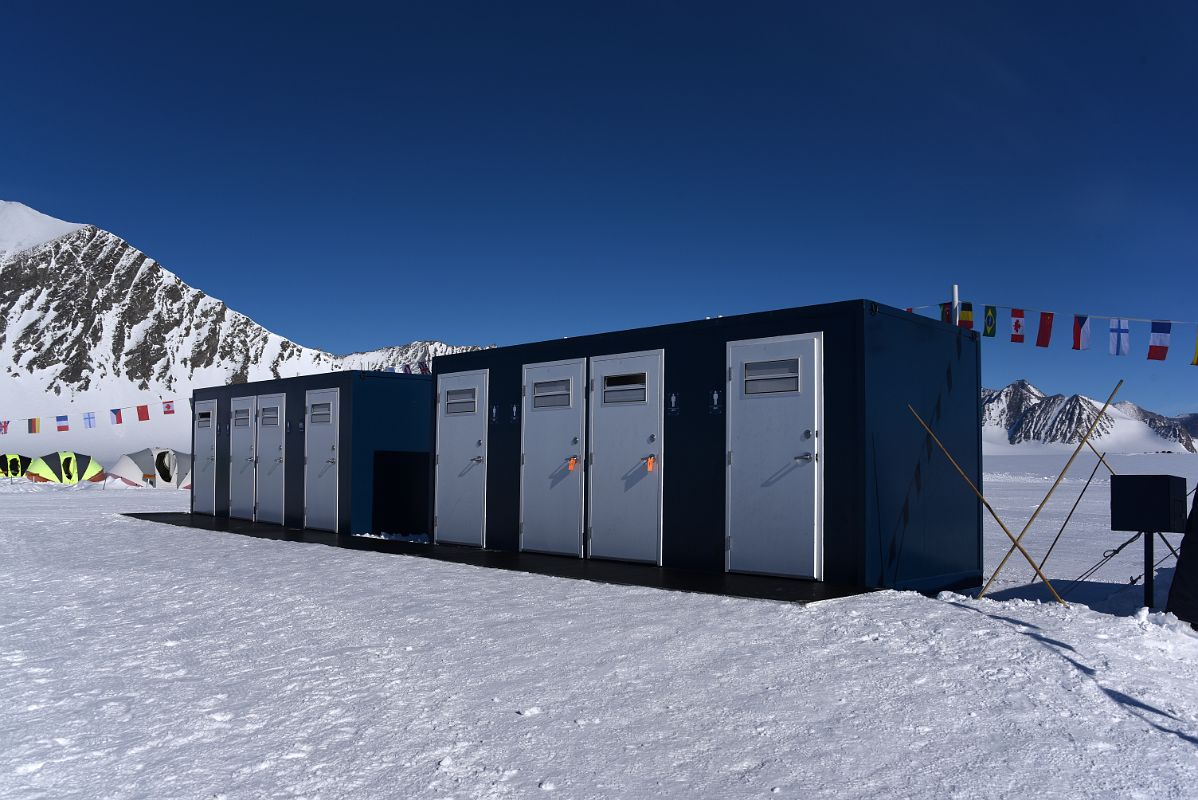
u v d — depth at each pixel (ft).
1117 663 16.84
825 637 19.10
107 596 27.91
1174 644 18.70
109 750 13.46
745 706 14.80
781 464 28.19
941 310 35.14
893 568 27.22
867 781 11.74
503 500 37.91
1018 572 35.96
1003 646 17.79
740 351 29.60
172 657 19.39
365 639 20.38
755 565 28.71
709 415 30.37
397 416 48.96
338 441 47.83
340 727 14.23
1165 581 27.20
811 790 11.48
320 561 34.99
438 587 27.48
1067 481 157.07
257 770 12.48
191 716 15.05
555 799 11.32
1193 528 22.03
